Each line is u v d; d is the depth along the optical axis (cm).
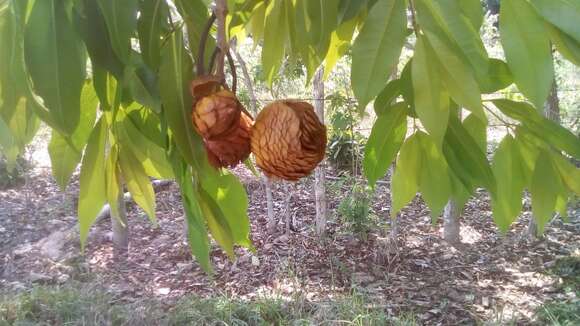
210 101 98
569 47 96
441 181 131
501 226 137
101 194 139
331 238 619
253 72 625
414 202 742
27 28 92
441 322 479
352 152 660
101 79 101
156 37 109
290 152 96
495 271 564
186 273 559
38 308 467
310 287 529
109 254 597
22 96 102
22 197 736
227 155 102
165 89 107
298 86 695
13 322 440
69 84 92
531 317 476
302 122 98
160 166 146
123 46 92
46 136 796
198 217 118
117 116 136
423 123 93
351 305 472
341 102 595
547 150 126
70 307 462
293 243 612
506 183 134
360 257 587
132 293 521
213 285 532
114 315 456
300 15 132
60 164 130
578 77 805
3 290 509
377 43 92
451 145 118
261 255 589
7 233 637
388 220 675
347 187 733
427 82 93
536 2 88
